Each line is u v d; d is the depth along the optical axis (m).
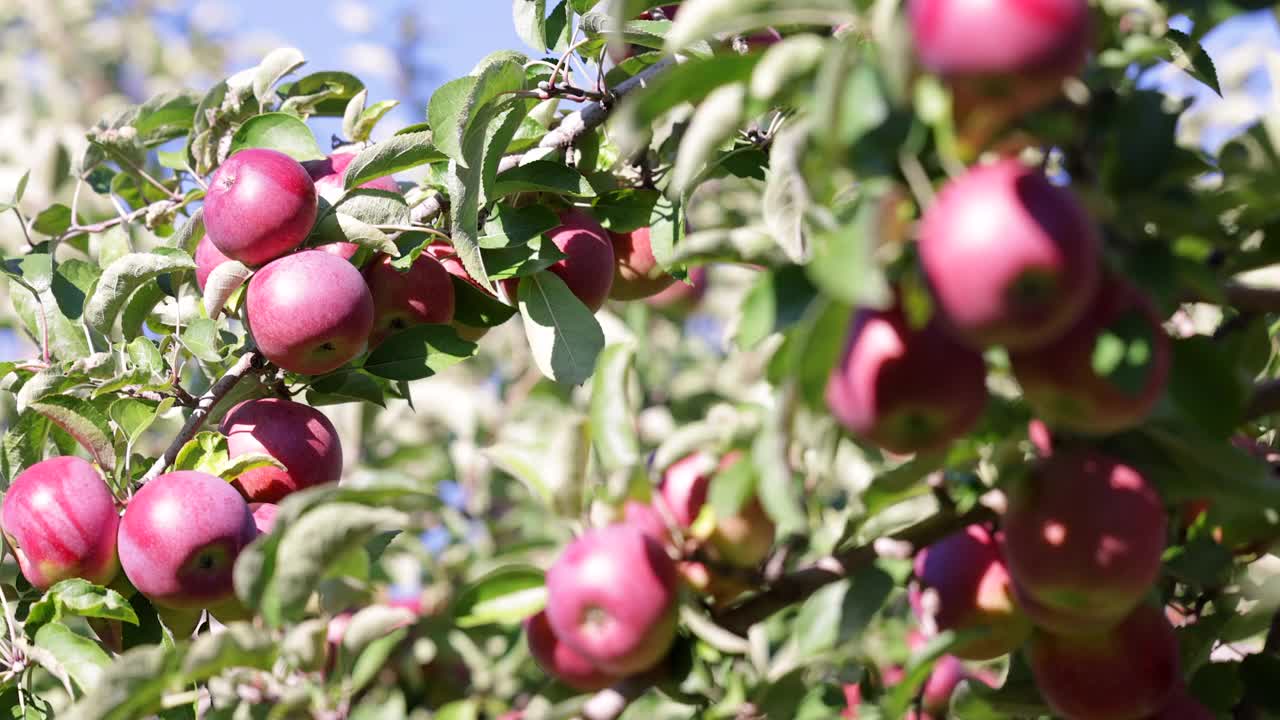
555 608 1.87
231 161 2.13
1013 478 1.83
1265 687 1.99
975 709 1.99
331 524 1.87
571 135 2.17
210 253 2.19
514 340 3.47
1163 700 1.90
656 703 2.06
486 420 3.03
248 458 2.11
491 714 2.21
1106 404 1.77
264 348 2.11
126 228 2.37
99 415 2.10
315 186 2.15
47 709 2.11
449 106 2.08
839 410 1.79
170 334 2.18
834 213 1.82
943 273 1.72
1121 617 1.86
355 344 2.12
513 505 2.72
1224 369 1.84
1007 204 1.71
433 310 2.20
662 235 2.19
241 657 1.90
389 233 2.17
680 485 1.91
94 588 2.05
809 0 1.77
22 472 2.10
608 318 2.29
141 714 1.91
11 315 2.54
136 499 2.07
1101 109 1.79
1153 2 1.79
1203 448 1.82
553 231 2.20
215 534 2.05
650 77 2.17
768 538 1.90
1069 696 1.90
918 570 1.95
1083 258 1.72
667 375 3.29
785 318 1.82
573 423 1.90
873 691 2.13
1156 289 1.76
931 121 1.72
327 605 1.93
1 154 3.67
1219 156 1.89
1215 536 1.99
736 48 2.15
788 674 1.94
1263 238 1.89
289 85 2.37
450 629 2.27
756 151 2.18
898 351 1.76
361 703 1.96
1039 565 1.81
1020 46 1.70
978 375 1.78
